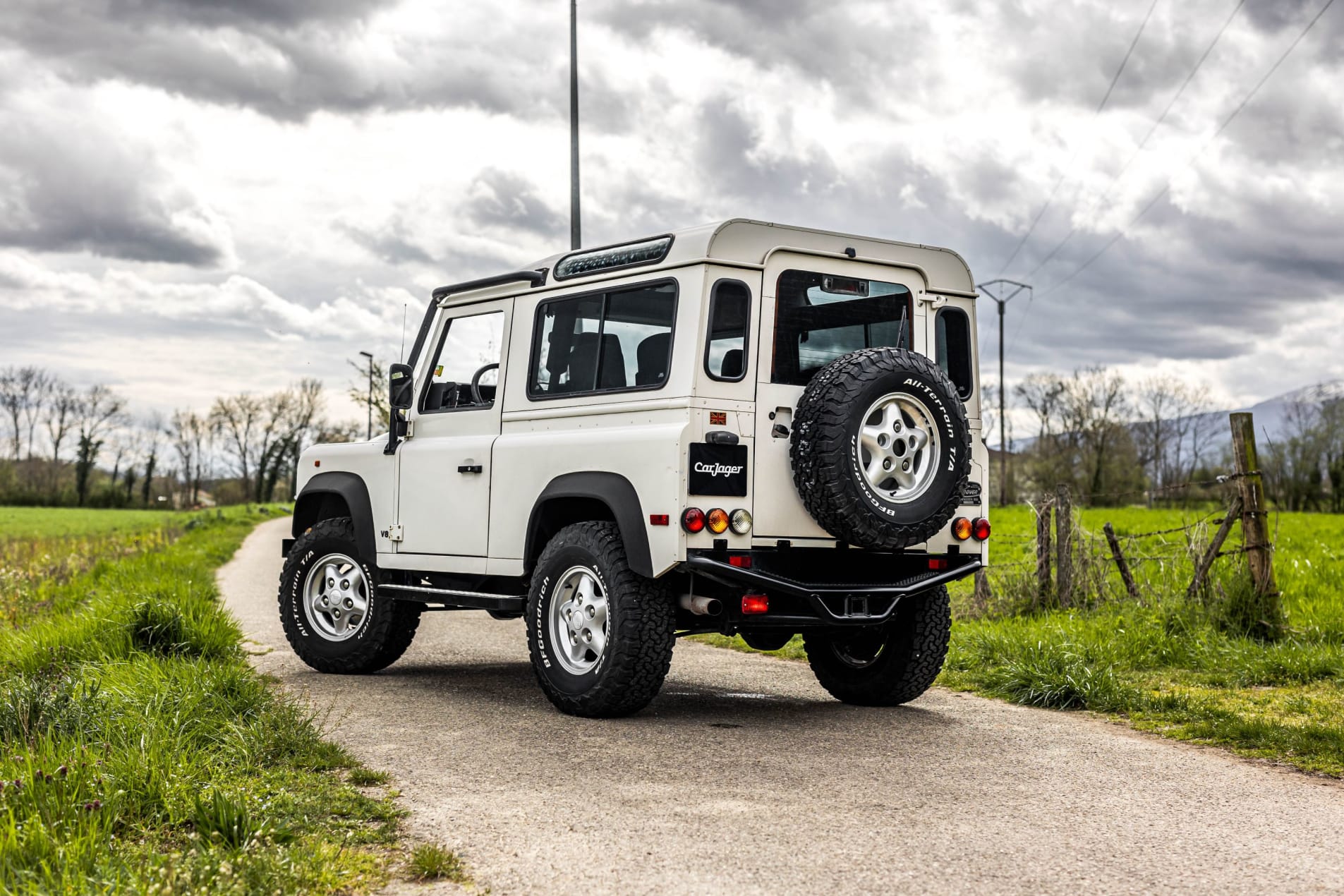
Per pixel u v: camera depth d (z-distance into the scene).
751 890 3.73
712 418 6.54
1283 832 4.50
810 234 6.95
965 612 11.77
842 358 6.63
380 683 8.37
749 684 8.53
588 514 7.31
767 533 6.64
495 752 5.83
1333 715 6.82
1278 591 9.50
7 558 22.83
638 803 4.82
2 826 3.82
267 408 93.88
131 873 3.52
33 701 5.57
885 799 4.95
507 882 3.79
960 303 7.55
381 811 4.58
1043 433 71.94
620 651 6.66
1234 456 9.70
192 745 5.31
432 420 8.45
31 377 86.75
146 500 90.25
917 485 6.68
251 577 19.67
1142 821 4.65
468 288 8.33
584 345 7.34
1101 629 9.52
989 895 3.71
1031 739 6.38
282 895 3.54
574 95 19.70
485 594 7.82
